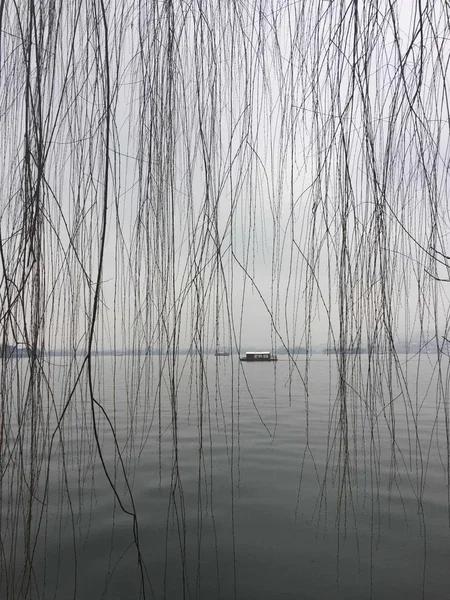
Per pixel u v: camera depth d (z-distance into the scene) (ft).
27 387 3.38
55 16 3.64
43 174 3.19
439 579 6.18
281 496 9.16
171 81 3.96
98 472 10.22
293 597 5.86
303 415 19.26
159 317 4.01
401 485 9.53
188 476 10.42
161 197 3.98
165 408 17.87
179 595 5.85
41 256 3.38
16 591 4.13
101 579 6.15
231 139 4.10
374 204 3.87
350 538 7.34
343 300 4.01
